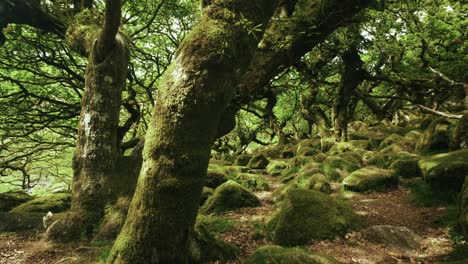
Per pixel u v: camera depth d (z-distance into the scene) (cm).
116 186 751
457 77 1705
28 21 1009
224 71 390
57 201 961
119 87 792
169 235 406
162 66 1645
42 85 1488
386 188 982
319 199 726
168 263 414
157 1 1341
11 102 1474
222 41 382
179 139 390
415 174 1059
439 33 1716
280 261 476
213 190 1080
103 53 746
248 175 1250
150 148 404
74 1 1062
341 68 1809
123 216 702
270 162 1720
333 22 639
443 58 1762
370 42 1598
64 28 1046
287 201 735
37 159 2002
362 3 633
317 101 2453
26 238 717
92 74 765
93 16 959
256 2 398
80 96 1501
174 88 390
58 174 2381
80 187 739
